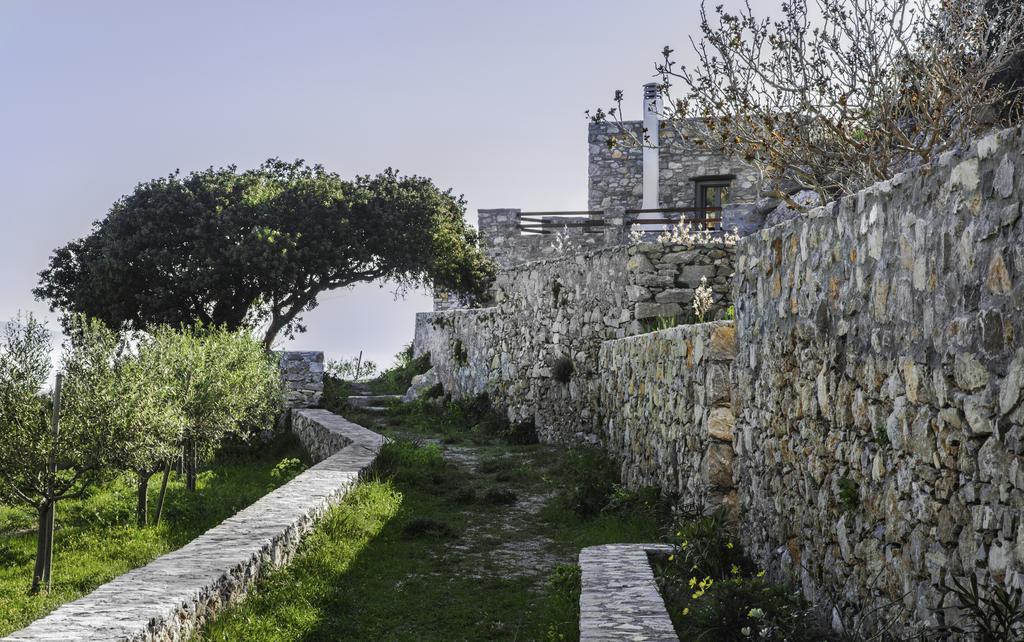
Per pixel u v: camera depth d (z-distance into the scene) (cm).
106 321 2934
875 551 534
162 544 1234
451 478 1469
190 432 1581
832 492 609
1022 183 378
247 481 1806
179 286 2864
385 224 3116
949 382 443
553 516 1184
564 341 1894
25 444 1082
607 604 618
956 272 436
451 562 970
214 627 670
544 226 2898
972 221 420
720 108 932
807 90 898
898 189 505
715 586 652
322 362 2461
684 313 1602
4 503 1078
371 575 912
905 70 832
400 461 1482
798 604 614
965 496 426
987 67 807
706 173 2714
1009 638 373
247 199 3030
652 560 815
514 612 802
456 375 2580
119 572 1102
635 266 1630
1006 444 390
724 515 878
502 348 2236
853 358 574
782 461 720
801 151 910
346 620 766
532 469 1551
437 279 3291
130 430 1191
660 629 554
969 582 422
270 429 2234
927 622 457
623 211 2680
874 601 533
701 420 941
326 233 3053
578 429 1808
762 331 780
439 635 745
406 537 1074
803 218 672
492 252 2933
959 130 800
